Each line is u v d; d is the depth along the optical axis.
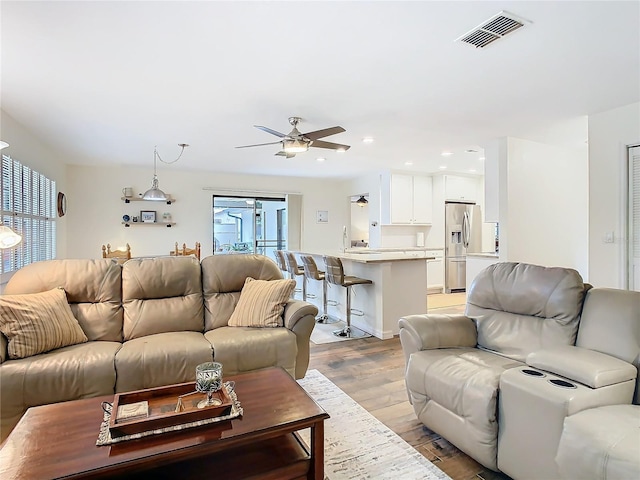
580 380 1.60
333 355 3.61
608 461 1.21
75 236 6.27
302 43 2.26
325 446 2.06
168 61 2.49
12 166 3.59
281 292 2.98
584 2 1.86
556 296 2.13
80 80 2.79
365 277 4.50
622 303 1.86
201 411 1.52
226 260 3.25
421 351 2.31
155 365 2.35
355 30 2.11
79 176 6.30
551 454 1.52
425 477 1.80
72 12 1.92
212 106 3.38
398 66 2.58
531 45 2.30
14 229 3.64
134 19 1.99
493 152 4.75
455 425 1.97
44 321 2.35
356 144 4.91
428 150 5.27
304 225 8.15
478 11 1.93
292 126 3.99
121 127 4.05
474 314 2.61
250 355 2.61
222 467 1.52
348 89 3.00
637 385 1.67
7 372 2.09
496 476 1.81
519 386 1.68
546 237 4.90
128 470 1.28
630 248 3.50
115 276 2.86
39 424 1.50
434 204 7.50
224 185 7.39
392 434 2.19
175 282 2.99
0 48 2.30
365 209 8.69
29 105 3.34
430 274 7.37
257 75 2.72
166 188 6.92
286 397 1.74
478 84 2.92
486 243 7.82
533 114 3.67
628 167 3.49
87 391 2.20
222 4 1.86
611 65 2.59
